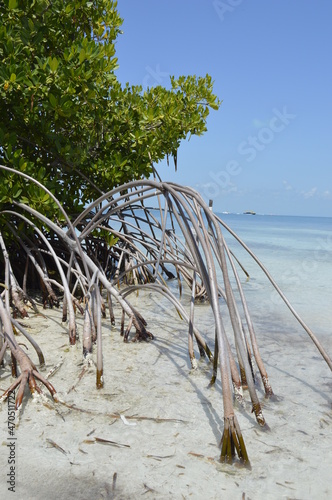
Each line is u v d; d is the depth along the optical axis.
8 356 2.98
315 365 3.04
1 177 4.20
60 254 5.43
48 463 1.85
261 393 2.58
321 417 2.29
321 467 1.87
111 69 5.22
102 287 5.59
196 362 2.96
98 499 1.64
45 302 4.38
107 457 1.91
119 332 3.73
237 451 1.89
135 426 2.16
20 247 5.05
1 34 4.30
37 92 4.39
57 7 4.86
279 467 1.86
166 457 1.92
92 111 5.26
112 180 5.38
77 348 3.24
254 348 2.68
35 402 2.36
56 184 4.91
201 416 2.28
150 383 2.67
